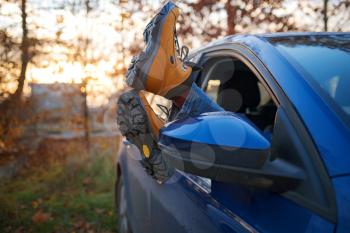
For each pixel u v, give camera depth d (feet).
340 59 5.55
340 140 4.20
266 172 4.11
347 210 3.73
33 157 20.61
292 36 6.44
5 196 15.21
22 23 19.25
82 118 21.54
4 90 19.75
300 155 4.24
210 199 5.33
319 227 3.81
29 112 20.71
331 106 4.59
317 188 4.00
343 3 14.46
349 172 3.96
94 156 19.44
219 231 4.84
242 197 4.81
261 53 5.84
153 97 9.16
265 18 14.70
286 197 4.25
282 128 4.55
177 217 6.14
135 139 6.97
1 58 19.22
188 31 15.55
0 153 20.16
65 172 17.98
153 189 7.64
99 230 13.02
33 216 13.70
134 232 9.28
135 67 6.44
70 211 14.49
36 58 20.03
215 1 15.25
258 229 4.33
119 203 11.84
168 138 4.52
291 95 4.78
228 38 7.43
